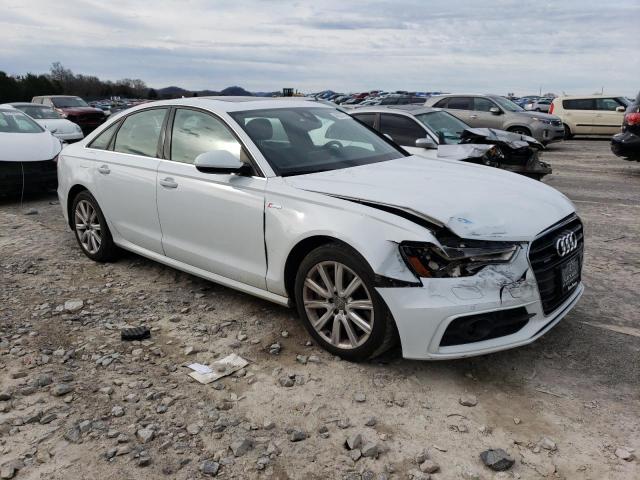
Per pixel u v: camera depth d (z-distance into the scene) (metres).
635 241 6.12
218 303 4.44
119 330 3.99
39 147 8.78
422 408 3.00
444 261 3.05
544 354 3.54
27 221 7.38
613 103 19.31
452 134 8.46
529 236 3.17
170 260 4.67
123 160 4.91
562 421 2.87
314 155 4.14
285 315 4.18
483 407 3.00
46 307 4.38
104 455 2.66
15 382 3.30
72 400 3.10
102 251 5.36
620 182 10.38
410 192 3.43
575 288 3.70
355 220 3.26
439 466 2.56
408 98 20.20
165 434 2.80
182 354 3.63
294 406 3.03
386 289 3.10
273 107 4.55
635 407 2.98
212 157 3.77
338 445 2.71
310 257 3.48
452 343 3.10
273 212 3.67
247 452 2.66
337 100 46.72
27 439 2.78
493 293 3.04
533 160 8.71
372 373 3.35
